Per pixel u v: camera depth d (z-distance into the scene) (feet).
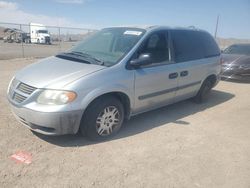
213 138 15.75
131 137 15.19
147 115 18.84
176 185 11.15
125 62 14.85
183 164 12.71
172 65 17.53
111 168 12.03
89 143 14.11
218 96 25.38
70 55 16.20
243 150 14.47
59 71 13.83
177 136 15.70
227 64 32.12
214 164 12.89
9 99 14.12
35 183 10.71
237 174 12.17
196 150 14.15
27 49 84.38
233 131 16.96
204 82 21.42
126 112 15.78
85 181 11.03
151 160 12.89
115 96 15.02
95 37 18.06
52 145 13.67
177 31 18.70
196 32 20.61
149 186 10.99
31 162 12.09
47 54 67.36
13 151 12.89
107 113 14.42
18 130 15.05
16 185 10.53
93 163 12.32
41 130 13.15
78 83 12.94
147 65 15.97
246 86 30.35
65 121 12.75
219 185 11.32
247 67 31.30
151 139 15.10
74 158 12.62
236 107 22.02
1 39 128.16
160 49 16.99
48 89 12.68
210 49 21.68
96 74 13.62
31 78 13.57
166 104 18.34
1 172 11.26
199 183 11.37
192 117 19.02
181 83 18.52
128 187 10.84
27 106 12.77
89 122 13.73
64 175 11.33
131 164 12.44
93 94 13.29
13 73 32.91
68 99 12.65
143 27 17.20
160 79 16.66
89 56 15.67
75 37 69.67
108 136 14.85
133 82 15.10
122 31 17.22
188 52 19.19
